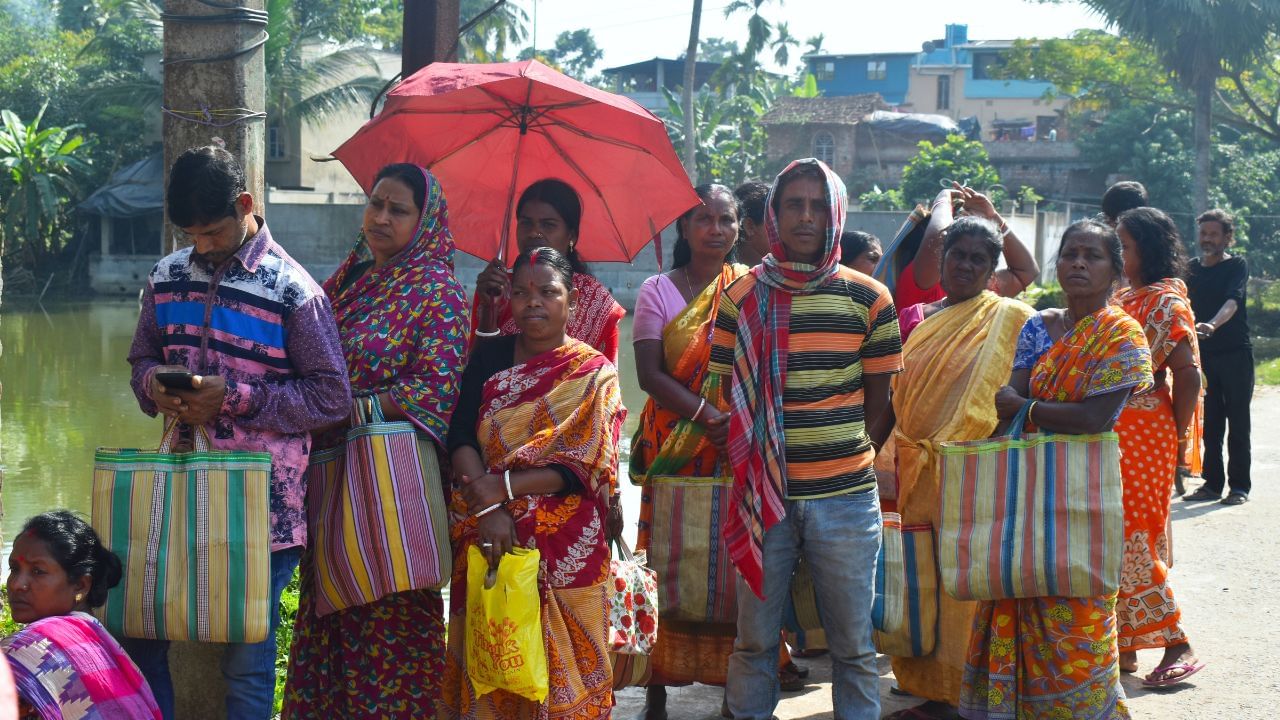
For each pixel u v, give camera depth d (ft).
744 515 11.75
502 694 10.93
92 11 165.89
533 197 13.30
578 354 11.13
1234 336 24.99
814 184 11.64
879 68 179.42
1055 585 11.58
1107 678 11.77
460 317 11.12
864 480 11.91
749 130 138.82
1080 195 129.59
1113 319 11.78
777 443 11.64
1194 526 23.11
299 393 10.33
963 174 108.06
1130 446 15.02
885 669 15.81
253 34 13.57
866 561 11.90
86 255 116.88
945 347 13.39
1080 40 97.91
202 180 10.03
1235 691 14.47
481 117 13.50
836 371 11.74
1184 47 86.12
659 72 176.96
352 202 118.11
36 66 122.11
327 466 11.08
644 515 13.61
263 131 13.94
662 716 13.75
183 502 9.96
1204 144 88.48
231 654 10.54
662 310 13.52
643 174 13.67
